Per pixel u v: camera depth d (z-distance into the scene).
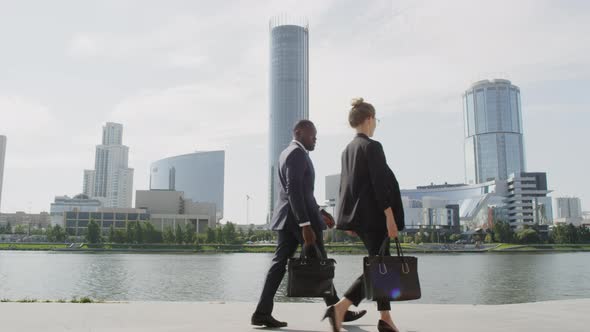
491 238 174.12
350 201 5.00
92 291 44.78
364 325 5.89
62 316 6.77
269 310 5.71
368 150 4.86
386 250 4.88
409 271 4.59
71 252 144.88
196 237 154.12
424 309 7.45
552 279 58.41
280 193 5.97
